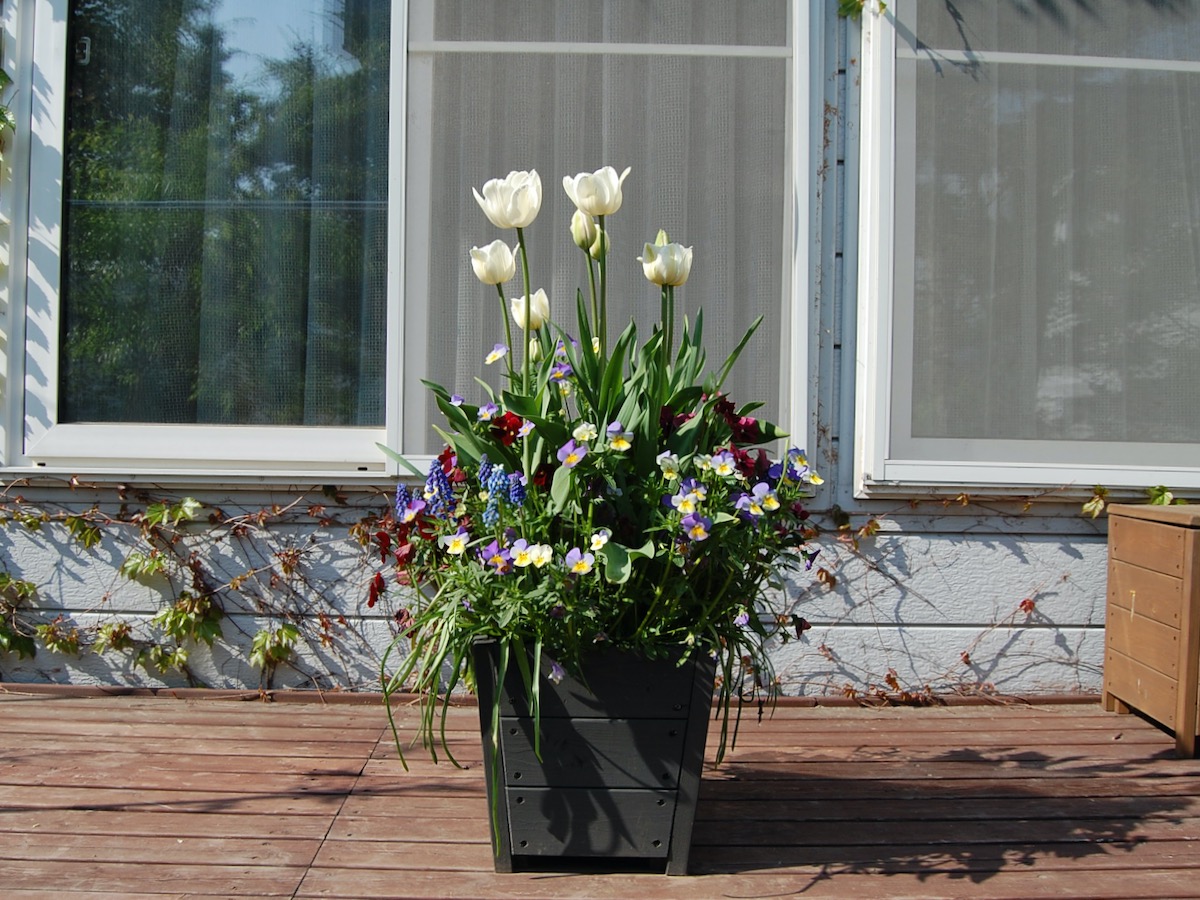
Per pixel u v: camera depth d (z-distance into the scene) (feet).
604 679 5.75
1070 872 6.09
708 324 9.55
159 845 6.27
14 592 9.55
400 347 9.44
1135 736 8.66
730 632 6.03
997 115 9.59
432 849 6.26
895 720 9.12
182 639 9.63
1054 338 9.65
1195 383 9.71
